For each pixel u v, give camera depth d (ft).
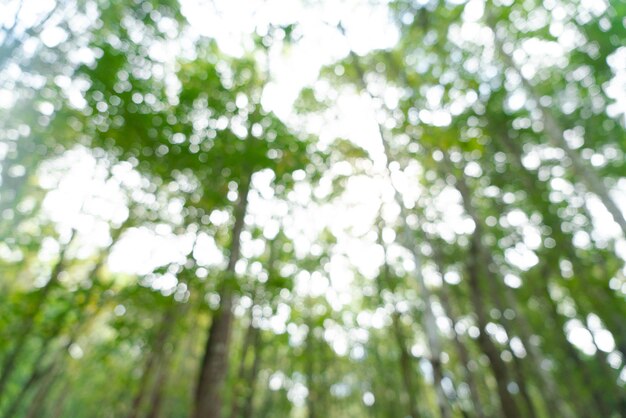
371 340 49.67
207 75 22.33
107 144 20.75
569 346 41.75
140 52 21.35
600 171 36.94
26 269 27.40
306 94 33.68
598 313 39.50
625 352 36.70
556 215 39.50
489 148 37.73
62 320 19.03
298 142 24.89
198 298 21.20
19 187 23.62
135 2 22.41
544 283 42.73
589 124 36.91
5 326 18.22
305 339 40.47
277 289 23.31
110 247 25.86
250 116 22.98
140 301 18.79
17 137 21.54
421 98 28.30
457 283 40.57
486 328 32.24
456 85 32.07
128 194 24.26
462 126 32.63
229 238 24.76
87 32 20.95
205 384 20.77
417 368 48.34
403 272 39.04
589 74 34.65
